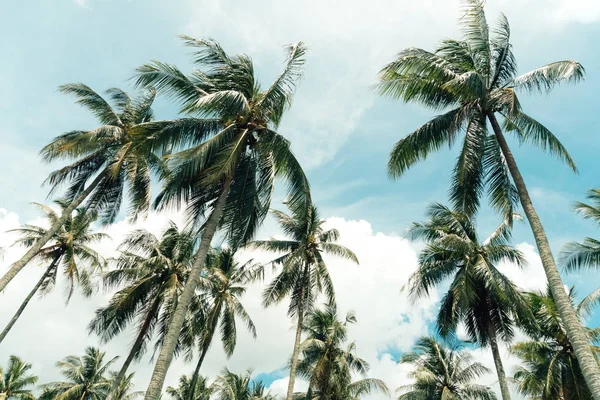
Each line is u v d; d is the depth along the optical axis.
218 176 11.53
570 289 23.31
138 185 21.42
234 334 25.34
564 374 21.56
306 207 13.55
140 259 24.00
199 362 24.34
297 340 22.78
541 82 12.72
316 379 27.53
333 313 31.28
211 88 13.80
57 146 18.34
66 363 41.25
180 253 23.91
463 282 19.81
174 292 22.41
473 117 13.82
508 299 19.27
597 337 21.48
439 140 14.23
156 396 9.41
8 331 20.53
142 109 20.84
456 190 14.66
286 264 24.27
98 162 20.80
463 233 21.94
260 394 40.09
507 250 21.50
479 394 27.80
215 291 26.14
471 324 21.95
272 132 13.41
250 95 14.02
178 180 12.84
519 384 27.28
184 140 13.14
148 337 22.94
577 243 19.70
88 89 19.88
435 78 13.56
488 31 13.84
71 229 25.67
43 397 39.78
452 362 30.77
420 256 22.58
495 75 13.67
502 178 13.68
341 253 25.64
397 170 14.37
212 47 13.90
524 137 13.44
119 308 21.42
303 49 13.98
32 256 16.02
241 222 13.64
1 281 14.90
